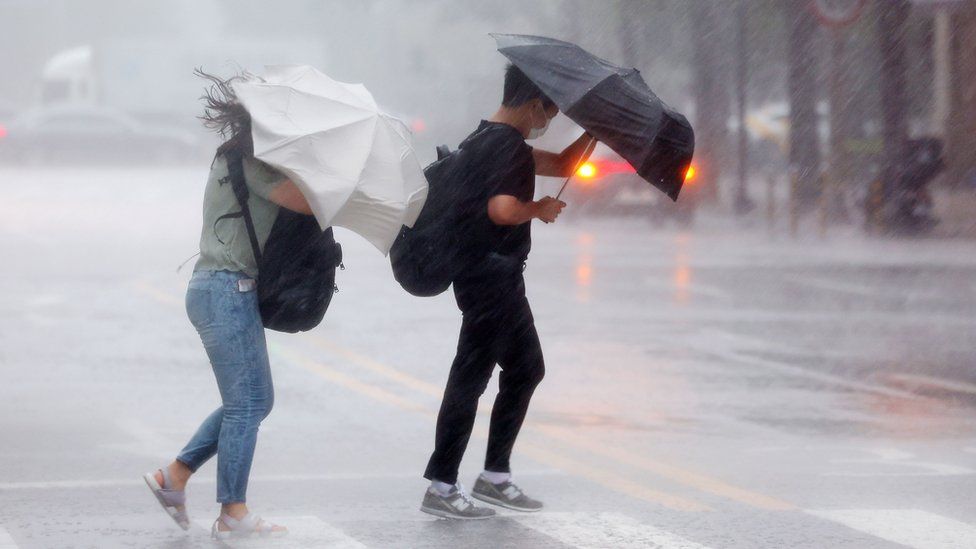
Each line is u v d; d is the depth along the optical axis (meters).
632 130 16.30
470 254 17.06
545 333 35.53
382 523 17.56
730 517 18.05
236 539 16.69
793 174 67.56
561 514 18.14
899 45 67.31
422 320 37.81
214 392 27.14
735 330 36.53
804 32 80.69
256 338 16.38
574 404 26.31
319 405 26.14
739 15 83.62
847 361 31.75
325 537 16.86
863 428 24.39
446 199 16.92
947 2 64.81
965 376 30.00
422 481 20.06
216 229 16.22
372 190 15.90
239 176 15.97
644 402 26.58
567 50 16.72
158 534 16.94
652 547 16.55
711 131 92.25
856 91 89.94
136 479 19.97
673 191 16.97
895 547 16.62
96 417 24.64
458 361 17.55
